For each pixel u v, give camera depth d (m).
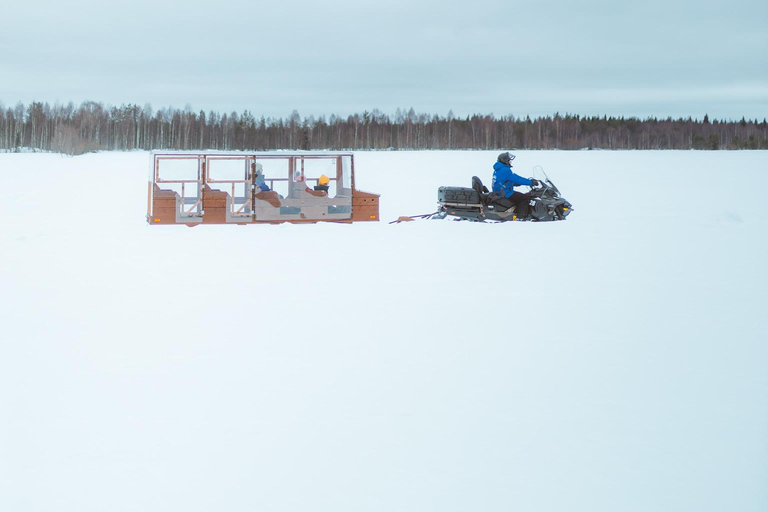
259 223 16.67
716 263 11.39
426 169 45.94
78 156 81.75
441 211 17.67
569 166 51.78
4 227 15.15
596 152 106.19
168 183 16.28
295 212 16.81
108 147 117.50
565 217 17.80
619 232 15.34
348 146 125.69
